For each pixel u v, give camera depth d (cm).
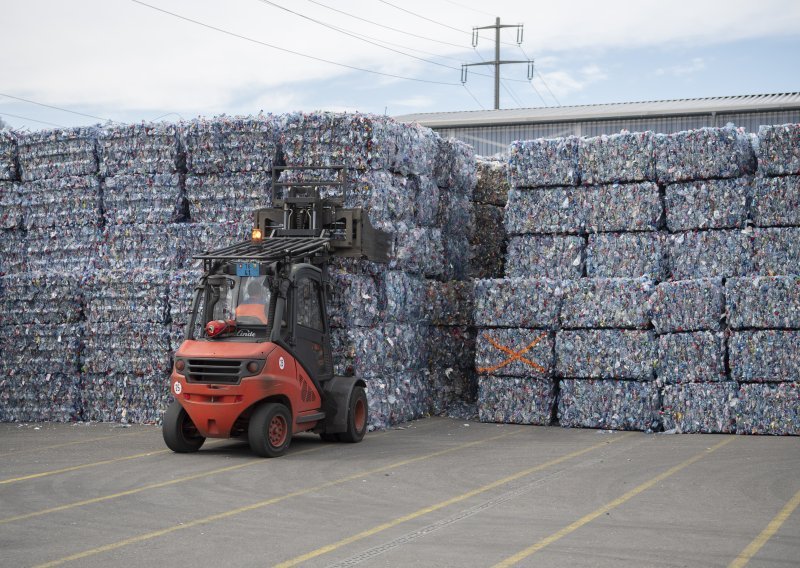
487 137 3428
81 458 1309
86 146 1759
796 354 1491
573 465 1238
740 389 1526
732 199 1545
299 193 1582
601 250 1633
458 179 1905
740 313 1516
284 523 906
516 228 1683
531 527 888
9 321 1745
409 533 865
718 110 3062
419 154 1711
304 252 1413
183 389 1308
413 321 1717
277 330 1326
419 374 1756
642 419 1572
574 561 765
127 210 1738
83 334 1719
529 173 1667
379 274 1597
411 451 1362
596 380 1612
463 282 1850
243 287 1362
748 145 1564
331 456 1315
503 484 1106
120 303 1686
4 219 1814
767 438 1477
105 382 1700
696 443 1433
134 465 1245
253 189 1653
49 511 964
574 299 1617
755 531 867
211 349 1311
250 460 1281
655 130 3167
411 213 1691
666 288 1555
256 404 1310
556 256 1661
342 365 1523
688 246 1576
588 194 1636
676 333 1556
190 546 820
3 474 1185
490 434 1546
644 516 934
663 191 1609
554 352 1639
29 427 1659
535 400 1656
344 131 1567
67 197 1777
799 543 823
